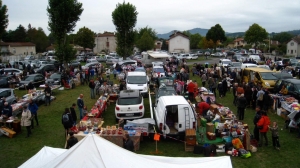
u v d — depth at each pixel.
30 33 94.19
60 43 33.78
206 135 11.84
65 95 22.02
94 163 5.41
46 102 18.44
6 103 13.62
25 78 25.31
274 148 10.70
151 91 22.94
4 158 10.16
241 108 14.16
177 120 11.55
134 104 14.23
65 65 33.88
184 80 24.12
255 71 20.55
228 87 22.48
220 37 85.44
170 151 10.59
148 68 36.75
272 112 15.88
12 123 12.88
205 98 17.06
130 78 21.41
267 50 88.00
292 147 10.76
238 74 23.72
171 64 37.84
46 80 25.23
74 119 12.39
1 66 35.41
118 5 45.94
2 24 35.12
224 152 10.40
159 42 99.88
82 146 5.80
